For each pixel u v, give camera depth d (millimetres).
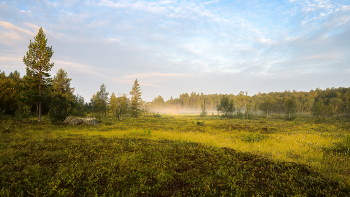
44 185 4992
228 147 9977
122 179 5434
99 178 5488
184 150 8953
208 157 7793
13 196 4387
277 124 30719
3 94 30406
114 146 9523
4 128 16078
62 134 14438
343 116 62531
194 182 5406
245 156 8070
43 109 37750
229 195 4742
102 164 6656
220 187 5133
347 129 21609
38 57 25422
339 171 6469
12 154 7465
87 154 7965
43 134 14141
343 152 8891
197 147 9750
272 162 7156
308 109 87125
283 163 7066
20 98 23953
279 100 94188
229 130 19938
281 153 9031
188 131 19234
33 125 20250
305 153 9039
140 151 8539
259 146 10258
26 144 9703
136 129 19812
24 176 5418
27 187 4836
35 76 25188
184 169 6398
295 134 16047
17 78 42250
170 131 18531
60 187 4898
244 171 6207
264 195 4754
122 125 25734
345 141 9961
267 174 6020
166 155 7984
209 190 4902
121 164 6652
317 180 5500
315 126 26281
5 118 25469
